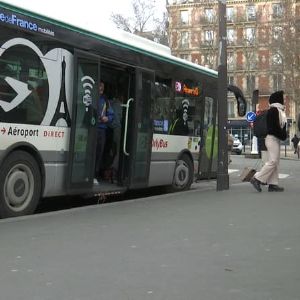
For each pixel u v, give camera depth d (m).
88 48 9.92
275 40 58.12
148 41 12.00
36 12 8.82
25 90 8.60
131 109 11.18
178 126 12.98
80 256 6.09
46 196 9.20
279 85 74.12
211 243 6.77
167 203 10.21
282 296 4.79
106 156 11.27
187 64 13.38
